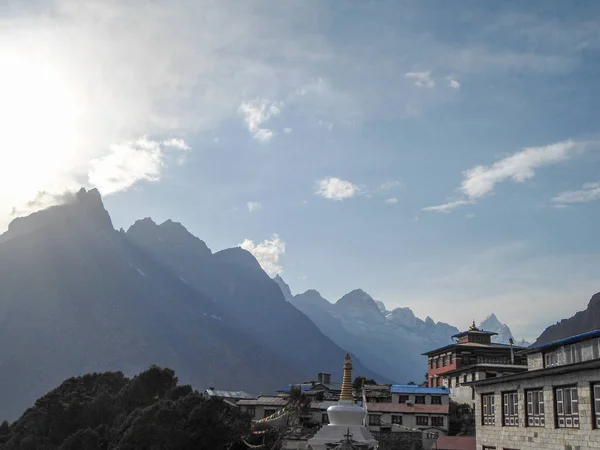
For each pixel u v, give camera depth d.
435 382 116.31
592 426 38.75
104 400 89.56
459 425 88.44
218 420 75.56
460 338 121.06
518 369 96.44
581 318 189.00
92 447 76.81
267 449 77.62
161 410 74.81
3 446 86.12
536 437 45.03
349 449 38.25
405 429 86.56
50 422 86.25
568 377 41.69
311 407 93.12
